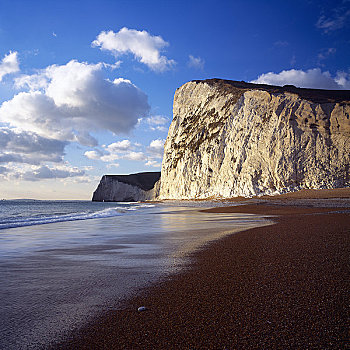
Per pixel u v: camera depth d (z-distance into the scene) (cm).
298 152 4412
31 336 270
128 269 544
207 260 594
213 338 259
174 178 7606
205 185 6000
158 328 281
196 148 6794
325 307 319
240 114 5594
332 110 4472
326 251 618
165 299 364
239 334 265
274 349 237
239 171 5066
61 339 263
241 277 452
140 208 4391
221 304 339
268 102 5153
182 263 579
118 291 405
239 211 2895
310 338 253
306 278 428
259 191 4528
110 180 15438
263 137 4891
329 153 4272
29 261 637
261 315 304
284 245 717
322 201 3055
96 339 262
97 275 502
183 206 4566
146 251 744
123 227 1487
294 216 1814
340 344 241
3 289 423
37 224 1708
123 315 316
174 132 8269
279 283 411
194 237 998
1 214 3316
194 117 7581
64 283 453
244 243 788
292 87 6450
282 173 4384
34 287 434
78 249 800
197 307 333
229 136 5719
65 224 1702
